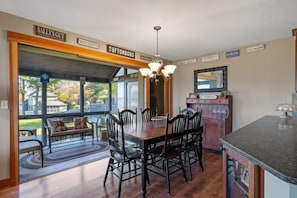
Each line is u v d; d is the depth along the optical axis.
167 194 2.23
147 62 4.46
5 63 2.42
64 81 5.27
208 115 4.14
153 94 5.12
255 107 3.70
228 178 1.35
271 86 3.50
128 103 5.89
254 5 2.22
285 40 3.34
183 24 2.77
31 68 4.57
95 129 5.55
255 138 1.34
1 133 2.39
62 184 2.46
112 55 3.72
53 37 2.87
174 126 2.47
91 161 3.37
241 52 3.91
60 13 2.43
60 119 4.93
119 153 2.37
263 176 0.96
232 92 4.04
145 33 3.14
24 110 4.47
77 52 3.16
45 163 3.27
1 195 2.19
